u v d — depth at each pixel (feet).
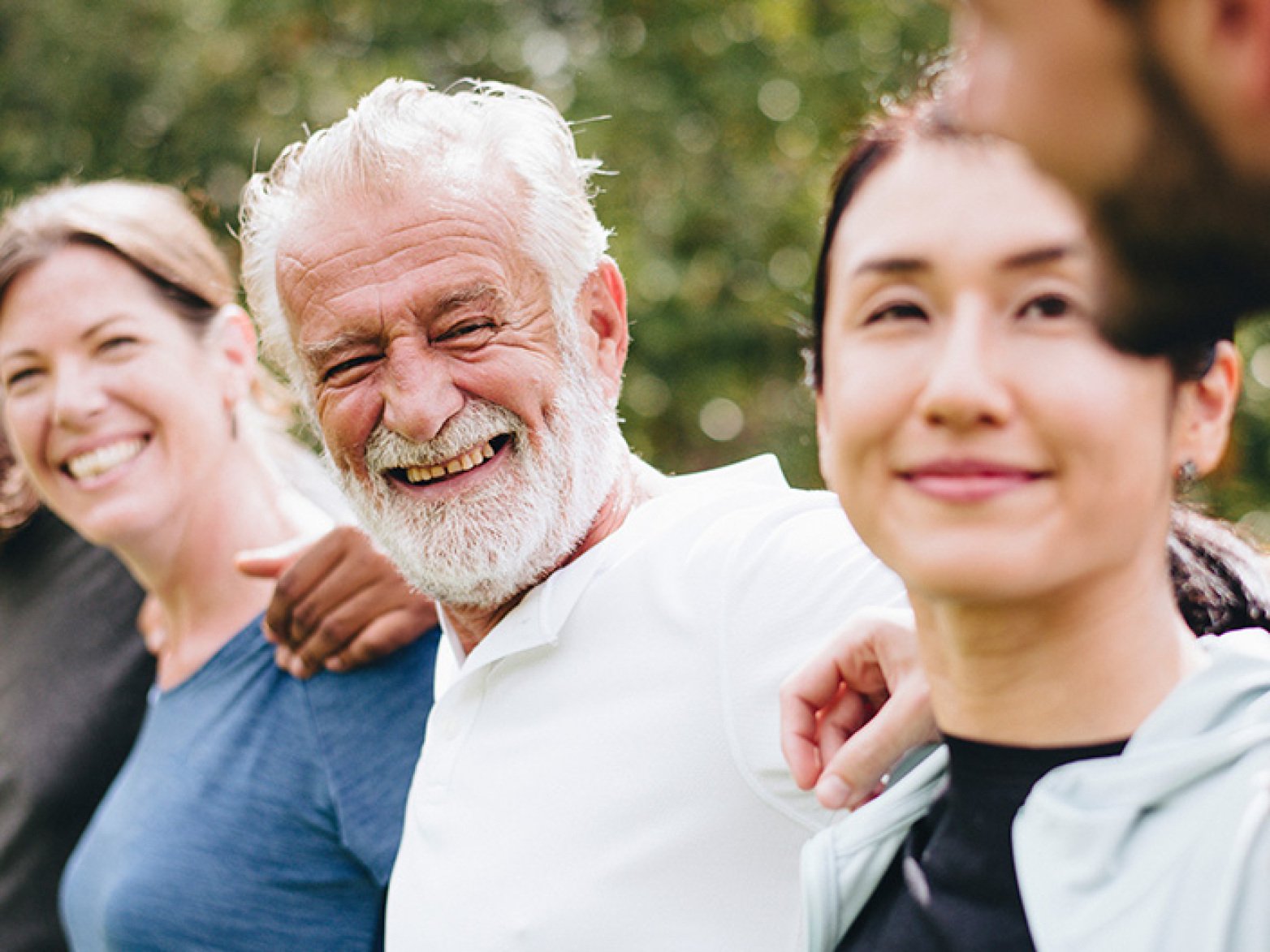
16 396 8.40
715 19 25.30
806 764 4.94
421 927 5.80
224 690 7.62
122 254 8.27
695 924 5.38
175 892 7.15
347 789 6.99
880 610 4.94
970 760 3.97
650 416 23.70
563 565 6.42
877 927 4.26
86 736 9.21
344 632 7.13
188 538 8.19
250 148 24.21
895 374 3.57
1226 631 4.66
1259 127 2.10
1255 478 20.45
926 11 24.21
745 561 5.76
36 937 9.18
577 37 25.75
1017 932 3.80
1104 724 3.78
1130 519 3.51
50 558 9.68
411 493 6.36
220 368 8.46
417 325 6.16
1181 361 3.53
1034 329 3.44
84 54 25.40
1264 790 3.39
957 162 3.51
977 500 3.46
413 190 6.18
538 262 6.29
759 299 23.72
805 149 24.44
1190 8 2.07
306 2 24.84
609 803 5.52
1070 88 2.19
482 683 6.09
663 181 23.99
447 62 25.44
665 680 5.65
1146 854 3.54
